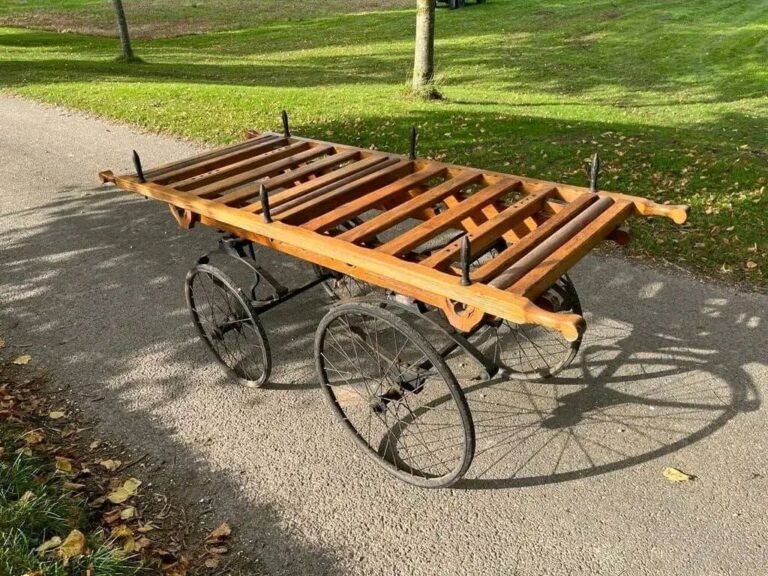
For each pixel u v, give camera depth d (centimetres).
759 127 1010
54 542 292
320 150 448
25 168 841
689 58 1747
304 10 3094
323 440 371
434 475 339
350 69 1714
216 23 2803
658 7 2631
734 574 285
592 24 2316
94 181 786
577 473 341
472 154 817
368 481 342
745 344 432
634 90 1415
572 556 296
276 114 1028
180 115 1034
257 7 3231
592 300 491
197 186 402
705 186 677
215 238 625
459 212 340
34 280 560
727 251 552
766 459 343
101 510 325
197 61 1884
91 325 489
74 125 1022
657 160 754
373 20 2669
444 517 320
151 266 577
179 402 404
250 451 364
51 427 383
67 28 2719
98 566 283
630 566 291
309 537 311
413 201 358
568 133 880
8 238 643
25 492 320
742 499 321
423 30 1151
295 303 507
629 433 365
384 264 291
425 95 1175
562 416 381
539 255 287
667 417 375
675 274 523
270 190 389
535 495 330
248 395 409
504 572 290
